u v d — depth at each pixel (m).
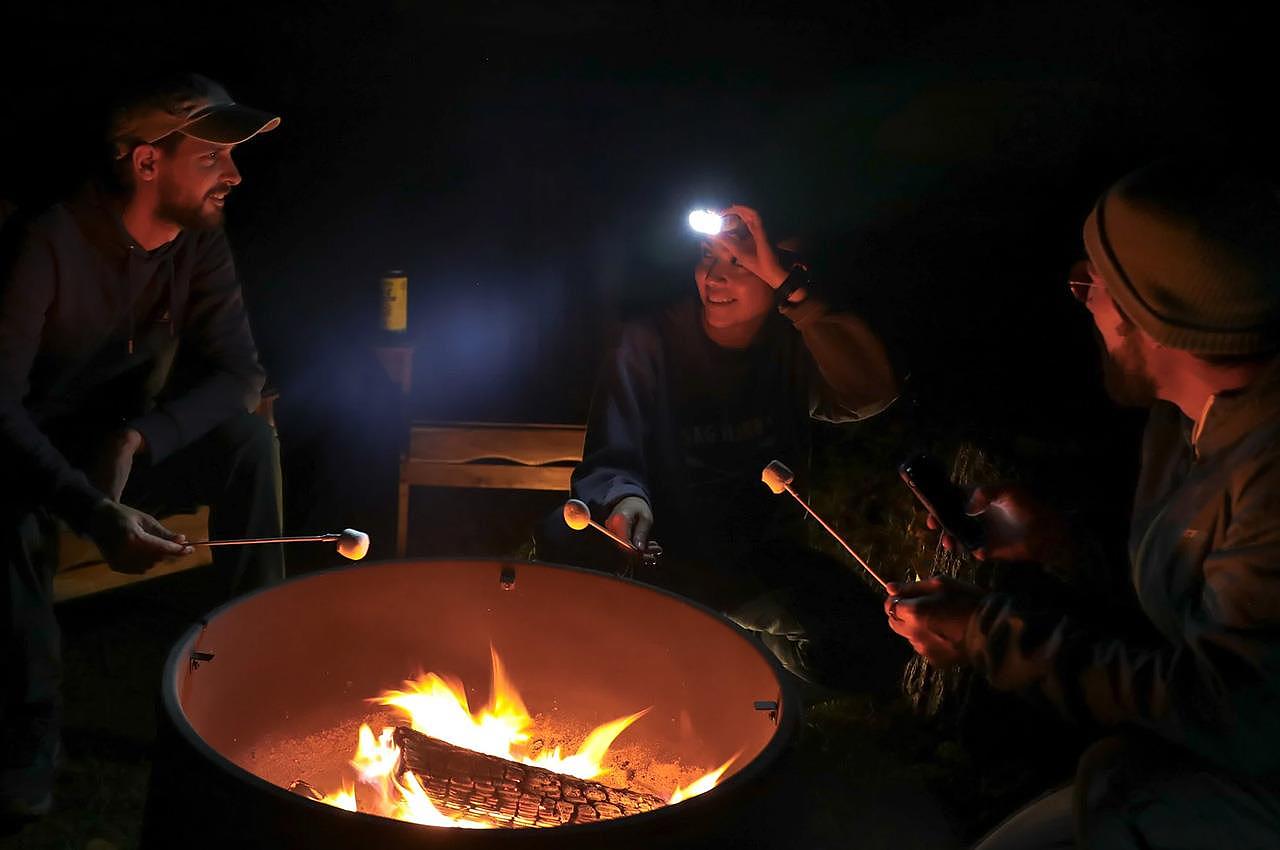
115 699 3.35
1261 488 1.72
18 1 6.01
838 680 3.20
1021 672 1.91
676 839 1.76
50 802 2.81
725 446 3.26
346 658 2.50
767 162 6.42
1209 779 1.83
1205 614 1.77
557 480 3.82
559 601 2.53
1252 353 1.76
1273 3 6.47
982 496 2.38
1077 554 2.33
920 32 6.62
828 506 4.41
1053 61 6.58
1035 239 6.22
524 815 2.12
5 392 2.71
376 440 4.82
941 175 6.50
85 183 2.86
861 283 5.86
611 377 3.18
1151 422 2.08
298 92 6.50
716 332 3.17
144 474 3.14
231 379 3.18
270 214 6.41
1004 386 5.25
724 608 3.18
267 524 3.21
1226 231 1.74
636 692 2.52
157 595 3.94
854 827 2.95
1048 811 2.10
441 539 4.37
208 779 1.78
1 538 2.67
